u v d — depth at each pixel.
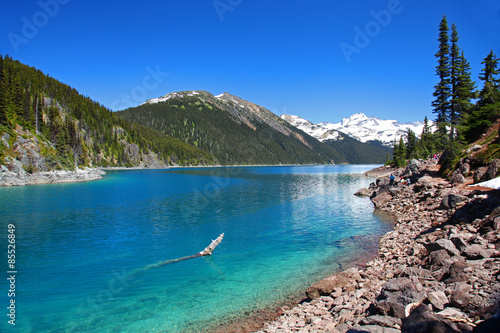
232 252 22.23
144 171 160.88
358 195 56.91
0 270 18.69
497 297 8.93
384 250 20.38
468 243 14.86
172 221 33.56
